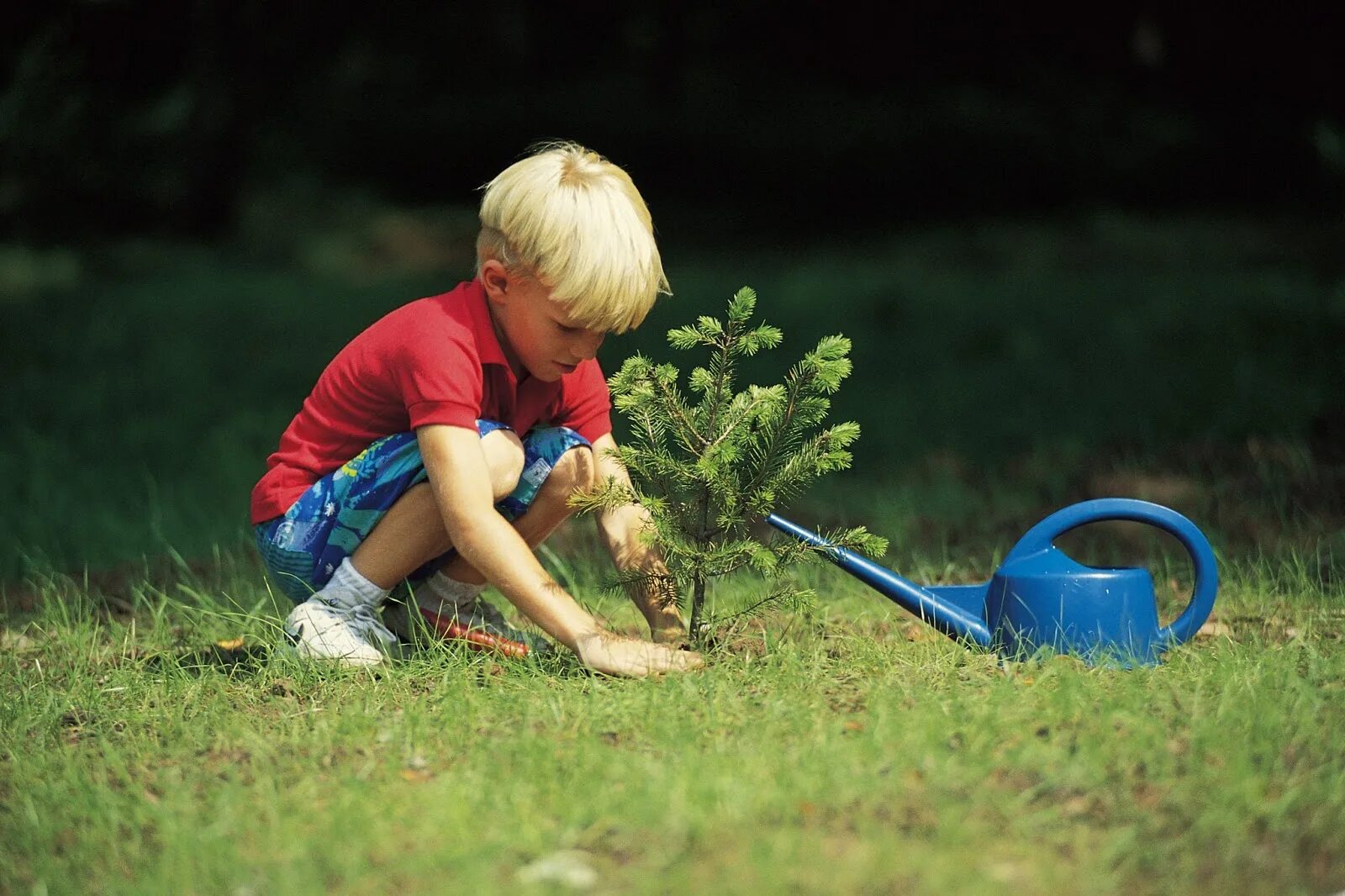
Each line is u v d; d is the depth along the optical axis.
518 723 3.01
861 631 3.82
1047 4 24.94
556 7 25.80
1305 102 23.16
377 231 19.34
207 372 10.06
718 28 25.86
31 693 3.42
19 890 2.36
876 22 25.48
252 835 2.48
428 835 2.41
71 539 5.56
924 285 13.99
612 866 2.27
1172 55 24.20
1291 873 2.24
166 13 19.45
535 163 3.30
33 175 17.44
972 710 2.91
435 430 3.29
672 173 22.58
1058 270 15.64
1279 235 17.17
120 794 2.72
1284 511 5.18
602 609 4.18
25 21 18.95
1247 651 3.35
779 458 3.49
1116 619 3.31
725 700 3.06
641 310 3.34
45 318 12.41
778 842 2.28
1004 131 22.52
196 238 18.55
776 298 13.18
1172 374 8.50
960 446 7.12
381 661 3.44
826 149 22.25
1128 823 2.40
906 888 2.16
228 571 4.81
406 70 25.09
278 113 21.36
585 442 3.56
